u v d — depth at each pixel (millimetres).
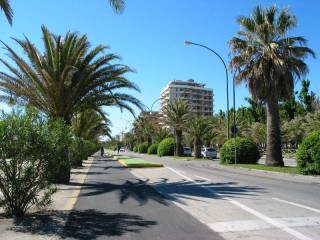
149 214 10852
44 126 10414
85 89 20547
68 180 19750
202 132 64250
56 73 19625
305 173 24969
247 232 8523
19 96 20141
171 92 168750
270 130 33000
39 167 10141
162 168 33312
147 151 91062
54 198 13844
